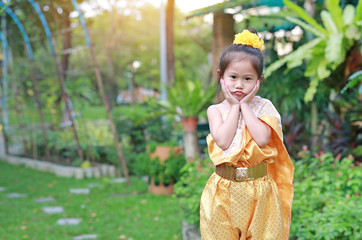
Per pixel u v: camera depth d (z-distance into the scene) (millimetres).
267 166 2145
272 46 6207
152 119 8203
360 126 4867
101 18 20000
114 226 4621
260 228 1999
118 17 19281
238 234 2070
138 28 21797
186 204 3688
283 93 5758
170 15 8828
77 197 6035
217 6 5562
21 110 9406
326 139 5117
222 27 5957
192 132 6168
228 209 2033
